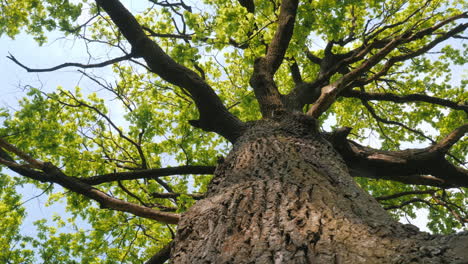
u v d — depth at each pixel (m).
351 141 5.35
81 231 7.13
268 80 5.09
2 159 4.33
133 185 7.32
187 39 6.11
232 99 7.94
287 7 5.44
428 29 5.83
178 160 7.19
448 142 4.81
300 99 5.81
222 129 4.66
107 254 7.28
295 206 1.88
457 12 8.16
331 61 7.36
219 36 5.13
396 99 7.38
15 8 6.06
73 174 6.16
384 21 6.95
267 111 4.75
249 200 2.07
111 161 6.26
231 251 1.57
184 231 2.02
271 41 5.50
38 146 5.64
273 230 1.65
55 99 5.75
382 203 7.96
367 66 5.56
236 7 5.11
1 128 5.13
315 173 2.48
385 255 1.28
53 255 7.17
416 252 1.25
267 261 1.40
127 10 4.65
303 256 1.38
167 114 8.14
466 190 7.97
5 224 6.99
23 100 5.38
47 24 4.79
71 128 6.87
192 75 4.68
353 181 2.48
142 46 4.64
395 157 4.79
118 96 6.82
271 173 2.54
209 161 6.86
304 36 5.69
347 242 1.43
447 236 1.33
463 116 8.06
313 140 3.56
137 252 7.42
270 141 3.40
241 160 3.06
